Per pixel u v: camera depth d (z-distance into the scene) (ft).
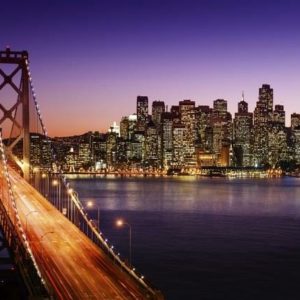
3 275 234.99
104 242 307.99
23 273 220.84
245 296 277.64
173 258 364.38
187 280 305.73
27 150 481.05
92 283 223.51
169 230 501.97
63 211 393.70
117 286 220.02
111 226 526.98
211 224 558.15
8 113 479.41
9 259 249.55
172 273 320.91
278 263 353.51
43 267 245.86
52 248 281.74
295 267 341.62
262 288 292.40
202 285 296.10
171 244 420.36
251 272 327.26
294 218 631.56
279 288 292.81
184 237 458.09
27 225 336.49
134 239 442.50
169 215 643.45
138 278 227.20
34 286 206.28
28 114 479.41
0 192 416.26
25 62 480.23
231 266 342.03
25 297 206.80
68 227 337.11
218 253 385.29
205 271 327.47
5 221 281.54
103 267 248.73
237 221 591.37
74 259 261.65
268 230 515.50
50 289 211.82
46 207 398.83
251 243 432.66
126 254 376.27
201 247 409.49
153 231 492.95
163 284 296.71
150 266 338.75
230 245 421.59
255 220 604.08
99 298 204.54
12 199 325.21
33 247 281.13
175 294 278.87
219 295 278.46
